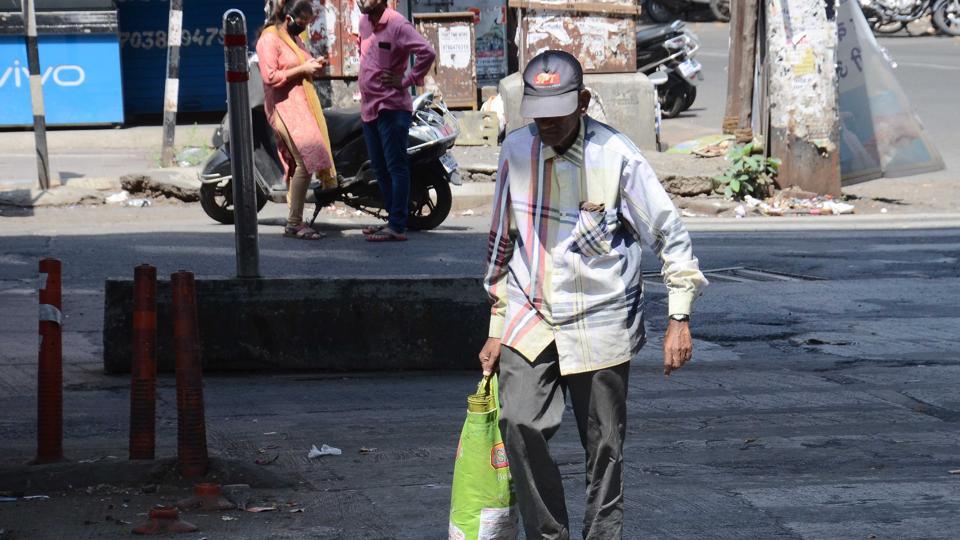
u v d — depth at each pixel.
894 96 20.25
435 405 8.82
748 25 21.91
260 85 15.98
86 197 19.22
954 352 10.59
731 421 8.31
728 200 20.30
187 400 6.73
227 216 17.16
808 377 9.70
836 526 6.01
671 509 6.32
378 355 9.98
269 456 7.41
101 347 10.59
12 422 8.18
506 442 5.07
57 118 25.61
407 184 15.50
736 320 11.95
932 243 16.31
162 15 26.81
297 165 15.31
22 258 14.43
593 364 4.97
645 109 23.78
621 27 23.89
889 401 8.88
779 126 20.31
